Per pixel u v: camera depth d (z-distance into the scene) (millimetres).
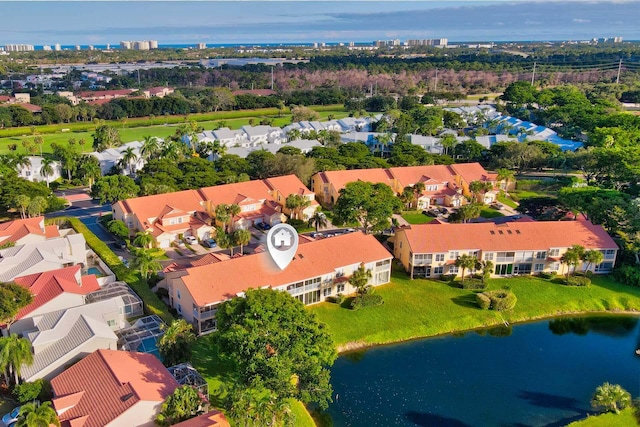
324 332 62281
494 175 142375
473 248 92938
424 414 62219
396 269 95750
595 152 141500
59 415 52094
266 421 49844
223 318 64250
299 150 158625
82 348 61312
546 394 66500
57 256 86625
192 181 125750
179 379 59281
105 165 152375
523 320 83438
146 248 101375
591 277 95062
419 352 74438
